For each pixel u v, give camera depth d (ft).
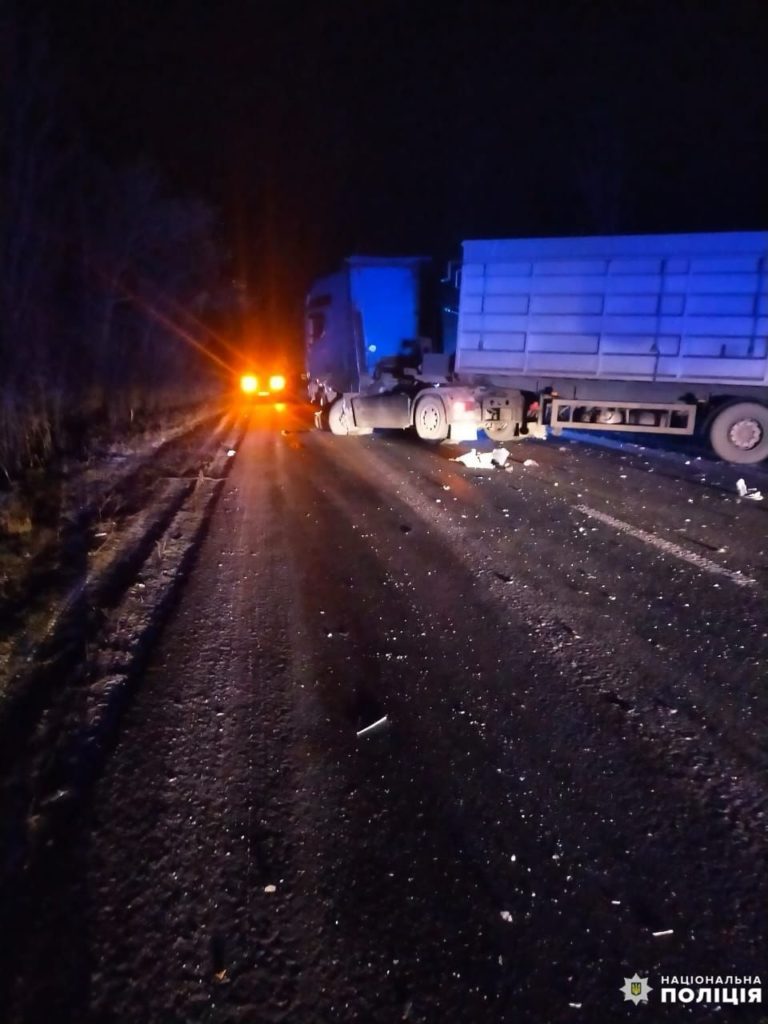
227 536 26.78
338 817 11.03
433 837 10.56
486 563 22.95
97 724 13.74
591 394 48.42
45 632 17.98
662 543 25.04
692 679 15.12
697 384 44.96
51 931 9.09
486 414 50.42
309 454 48.26
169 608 19.60
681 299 44.14
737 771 11.98
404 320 58.49
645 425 46.93
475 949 8.70
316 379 69.00
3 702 14.69
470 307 50.49
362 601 19.83
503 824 10.79
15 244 50.29
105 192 69.92
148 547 25.31
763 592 20.08
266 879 9.86
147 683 15.33
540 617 18.49
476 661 16.07
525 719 13.65
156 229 77.36
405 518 28.99
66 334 63.87
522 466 41.68
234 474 40.52
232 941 8.92
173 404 87.56
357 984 8.32
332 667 15.92
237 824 10.93
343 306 60.34
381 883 9.73
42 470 35.06
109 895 9.64
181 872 10.01
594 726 13.38
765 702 14.16
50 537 25.02
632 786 11.62
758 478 38.04
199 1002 8.16
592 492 33.91
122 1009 8.08
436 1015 7.93
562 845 10.34
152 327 86.84
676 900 9.36
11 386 42.22
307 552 24.49
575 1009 7.95
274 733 13.34
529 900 9.39
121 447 48.42
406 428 57.36
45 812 11.30
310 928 9.07
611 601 19.53
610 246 45.39
